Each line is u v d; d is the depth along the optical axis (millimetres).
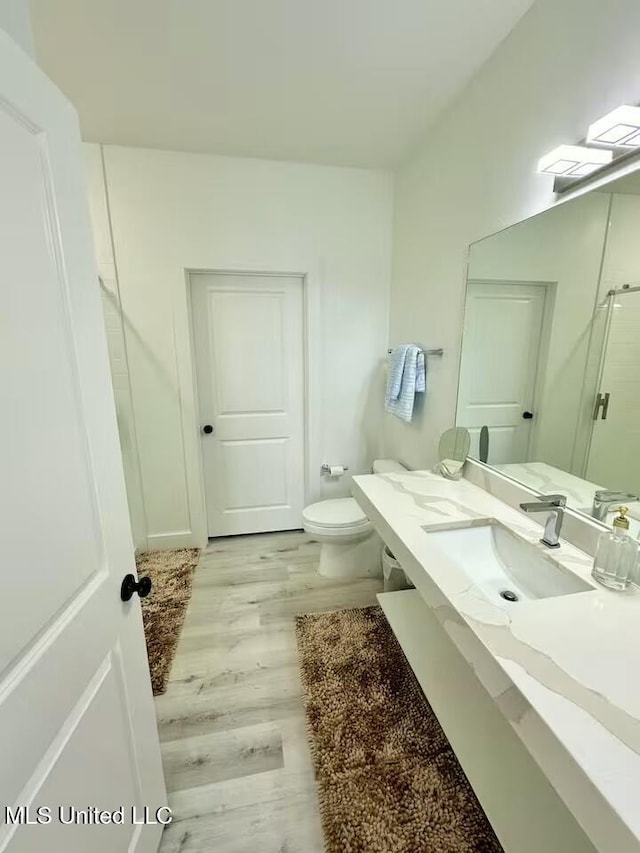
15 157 570
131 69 1480
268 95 1651
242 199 2271
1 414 533
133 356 2342
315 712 1413
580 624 795
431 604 979
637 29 916
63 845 632
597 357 1078
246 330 2566
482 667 747
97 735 745
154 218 2197
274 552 2621
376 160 2270
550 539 1132
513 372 1427
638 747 543
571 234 1141
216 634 1850
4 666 529
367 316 2596
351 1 1198
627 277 977
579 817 521
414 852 1019
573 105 1107
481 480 1623
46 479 625
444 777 1194
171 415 2467
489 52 1432
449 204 1798
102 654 774
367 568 2334
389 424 2658
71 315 709
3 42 545
